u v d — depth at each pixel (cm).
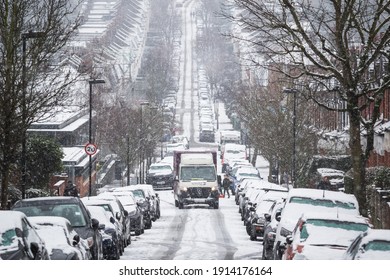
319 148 12662
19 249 2745
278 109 11456
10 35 5106
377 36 7525
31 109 5356
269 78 13450
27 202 4100
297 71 10731
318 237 3316
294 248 3262
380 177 7512
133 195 7625
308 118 11331
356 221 3428
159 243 6391
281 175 11806
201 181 10625
